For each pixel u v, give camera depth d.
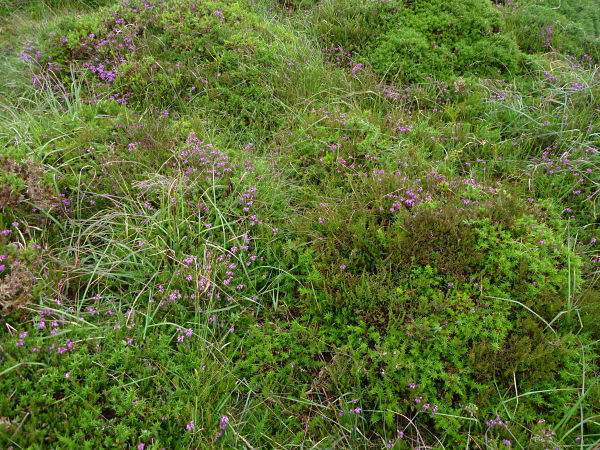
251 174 0.85
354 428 0.60
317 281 0.71
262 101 1.04
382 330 0.67
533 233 0.73
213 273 0.71
